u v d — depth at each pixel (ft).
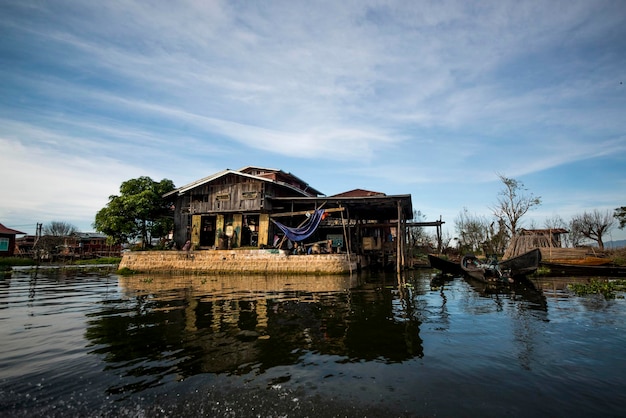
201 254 72.38
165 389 13.01
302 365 15.52
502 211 108.88
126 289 43.96
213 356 16.78
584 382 13.79
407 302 32.35
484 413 11.32
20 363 15.76
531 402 12.09
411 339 19.69
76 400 12.15
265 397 12.37
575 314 26.50
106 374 14.44
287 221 86.38
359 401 12.09
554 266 63.77
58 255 147.54
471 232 133.90
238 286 46.55
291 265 65.26
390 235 108.99
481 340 19.49
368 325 23.03
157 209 94.94
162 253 75.41
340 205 71.61
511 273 51.85
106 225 88.99
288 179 102.01
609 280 51.39
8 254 135.33
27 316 26.37
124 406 11.76
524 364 15.72
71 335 20.61
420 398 12.34
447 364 15.70
